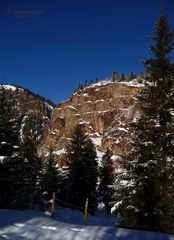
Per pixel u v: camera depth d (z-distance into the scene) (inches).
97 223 1209.4
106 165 2022.6
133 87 6830.7
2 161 1073.5
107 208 1951.3
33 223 505.7
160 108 700.0
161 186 660.7
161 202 652.7
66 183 1711.4
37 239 429.7
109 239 451.2
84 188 1569.9
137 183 695.1
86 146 1620.3
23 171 1136.8
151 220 677.3
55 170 1958.7
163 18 753.0
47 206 1261.1
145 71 741.3
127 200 690.8
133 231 505.4
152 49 742.5
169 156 680.4
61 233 464.8
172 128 683.4
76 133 1653.5
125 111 6496.1
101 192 1964.8
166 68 729.6
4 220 504.1
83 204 1563.7
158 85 719.7
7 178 1076.5
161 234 501.7
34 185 1686.8
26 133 1700.3
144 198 684.1
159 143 685.3
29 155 1619.1
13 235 429.1
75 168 1573.6
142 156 697.6
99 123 6786.4
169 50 737.6
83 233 468.1
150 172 676.1
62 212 1268.5
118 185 717.3
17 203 1457.9
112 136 5856.3
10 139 1115.3
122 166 712.4
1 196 1126.4
